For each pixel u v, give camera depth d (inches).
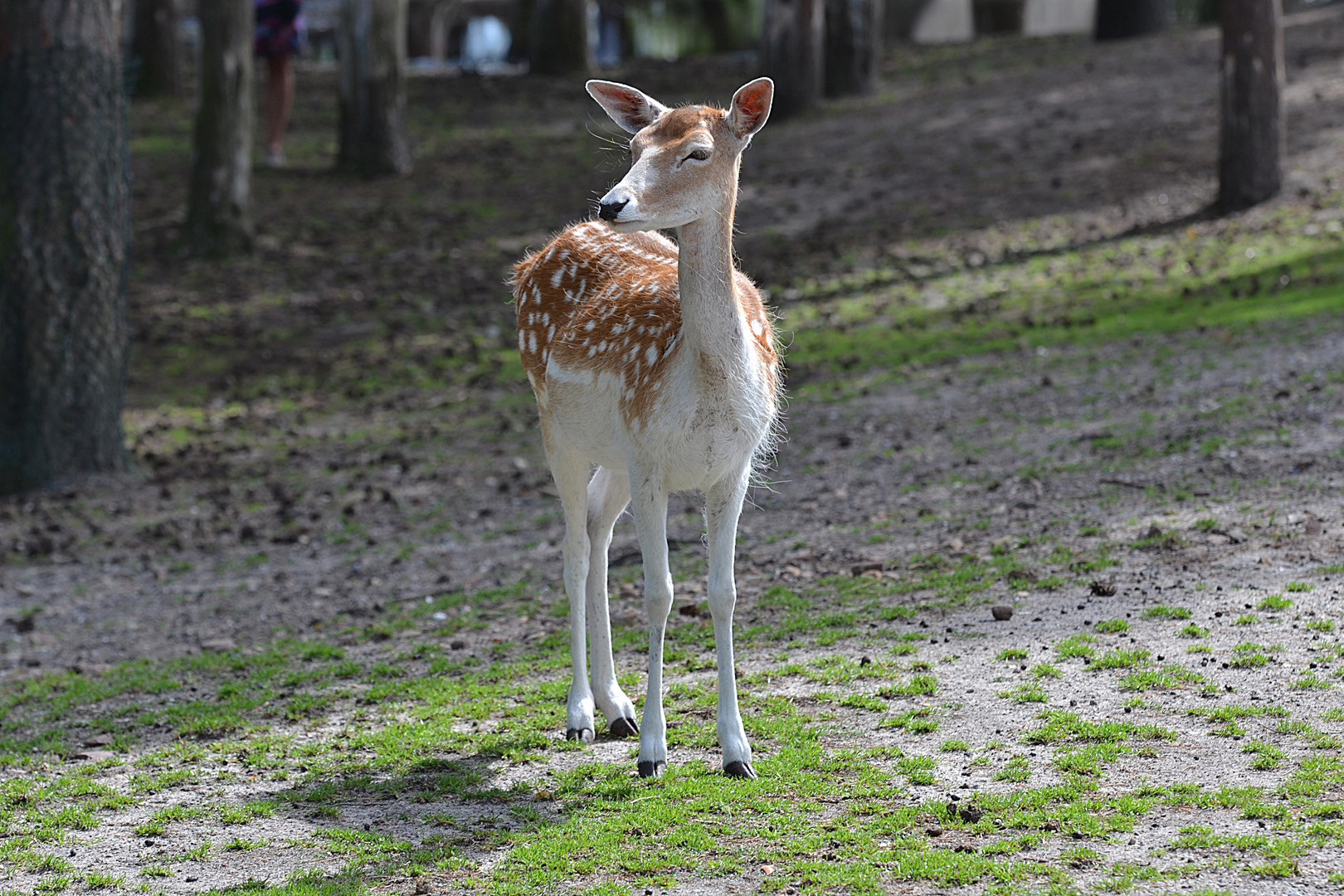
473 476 660.1
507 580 510.0
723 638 320.2
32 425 690.2
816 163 1208.8
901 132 1258.0
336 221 1157.1
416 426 751.7
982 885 250.8
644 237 386.6
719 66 1665.8
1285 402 573.3
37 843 307.7
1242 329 705.0
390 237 1115.9
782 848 274.7
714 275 305.1
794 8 1339.8
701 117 305.6
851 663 378.6
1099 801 281.6
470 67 1744.6
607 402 335.0
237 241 1080.8
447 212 1165.7
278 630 483.2
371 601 503.8
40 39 669.3
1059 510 493.7
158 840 305.6
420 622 471.2
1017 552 456.4
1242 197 943.0
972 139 1208.8
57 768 364.2
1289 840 256.4
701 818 292.0
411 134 1397.6
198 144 1072.2
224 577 552.4
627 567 509.4
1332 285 761.6
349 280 1028.5
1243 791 278.1
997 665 364.8
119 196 703.7
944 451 598.5
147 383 853.2
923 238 995.3
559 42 1643.7
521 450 698.2
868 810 289.3
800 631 413.7
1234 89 933.2
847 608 428.1
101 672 451.2
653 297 338.0
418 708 386.3
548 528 573.9
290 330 940.6
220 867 288.2
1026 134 1194.6
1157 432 565.3
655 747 321.4
